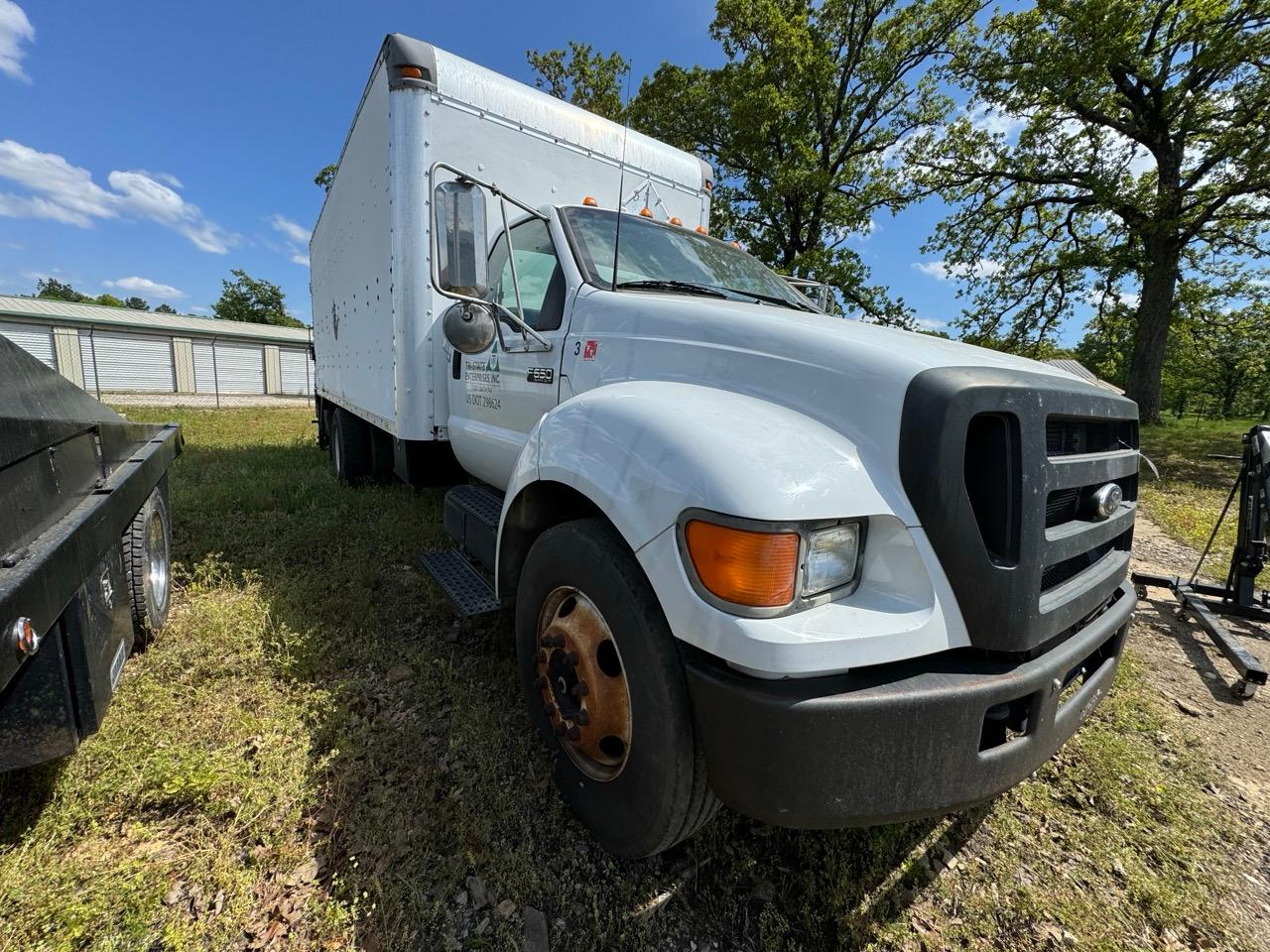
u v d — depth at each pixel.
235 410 20.56
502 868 1.83
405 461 4.12
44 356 28.81
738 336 1.98
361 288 4.81
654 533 1.55
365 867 1.80
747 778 1.38
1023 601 1.46
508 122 3.90
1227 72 12.95
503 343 2.87
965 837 2.11
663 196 4.66
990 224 18.39
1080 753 2.54
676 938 1.69
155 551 3.07
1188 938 1.79
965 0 14.70
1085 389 1.84
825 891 1.86
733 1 14.81
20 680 1.69
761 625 1.34
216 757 2.14
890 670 1.43
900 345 1.76
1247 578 4.18
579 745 1.91
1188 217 15.30
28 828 1.83
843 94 16.45
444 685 2.68
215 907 1.67
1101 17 13.23
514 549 2.43
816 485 1.43
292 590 3.48
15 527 1.61
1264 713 3.04
